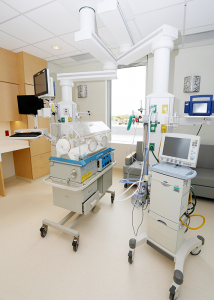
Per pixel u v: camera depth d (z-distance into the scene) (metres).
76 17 2.07
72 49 3.09
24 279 1.42
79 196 1.76
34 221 2.21
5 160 3.44
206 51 2.94
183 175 1.32
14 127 3.43
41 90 2.02
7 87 3.07
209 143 3.13
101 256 1.66
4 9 1.94
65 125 1.84
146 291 1.33
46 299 1.27
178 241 1.45
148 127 1.91
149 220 1.61
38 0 1.79
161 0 1.80
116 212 2.41
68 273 1.48
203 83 3.03
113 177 3.72
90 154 1.93
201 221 2.20
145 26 2.33
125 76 3.92
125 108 4.04
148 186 2.12
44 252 1.71
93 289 1.34
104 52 2.21
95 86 4.04
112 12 1.71
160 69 1.96
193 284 1.39
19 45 2.88
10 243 1.83
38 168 3.49
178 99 3.24
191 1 1.81
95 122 2.42
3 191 2.85
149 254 1.68
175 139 1.55
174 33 1.85
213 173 2.69
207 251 1.72
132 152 3.55
